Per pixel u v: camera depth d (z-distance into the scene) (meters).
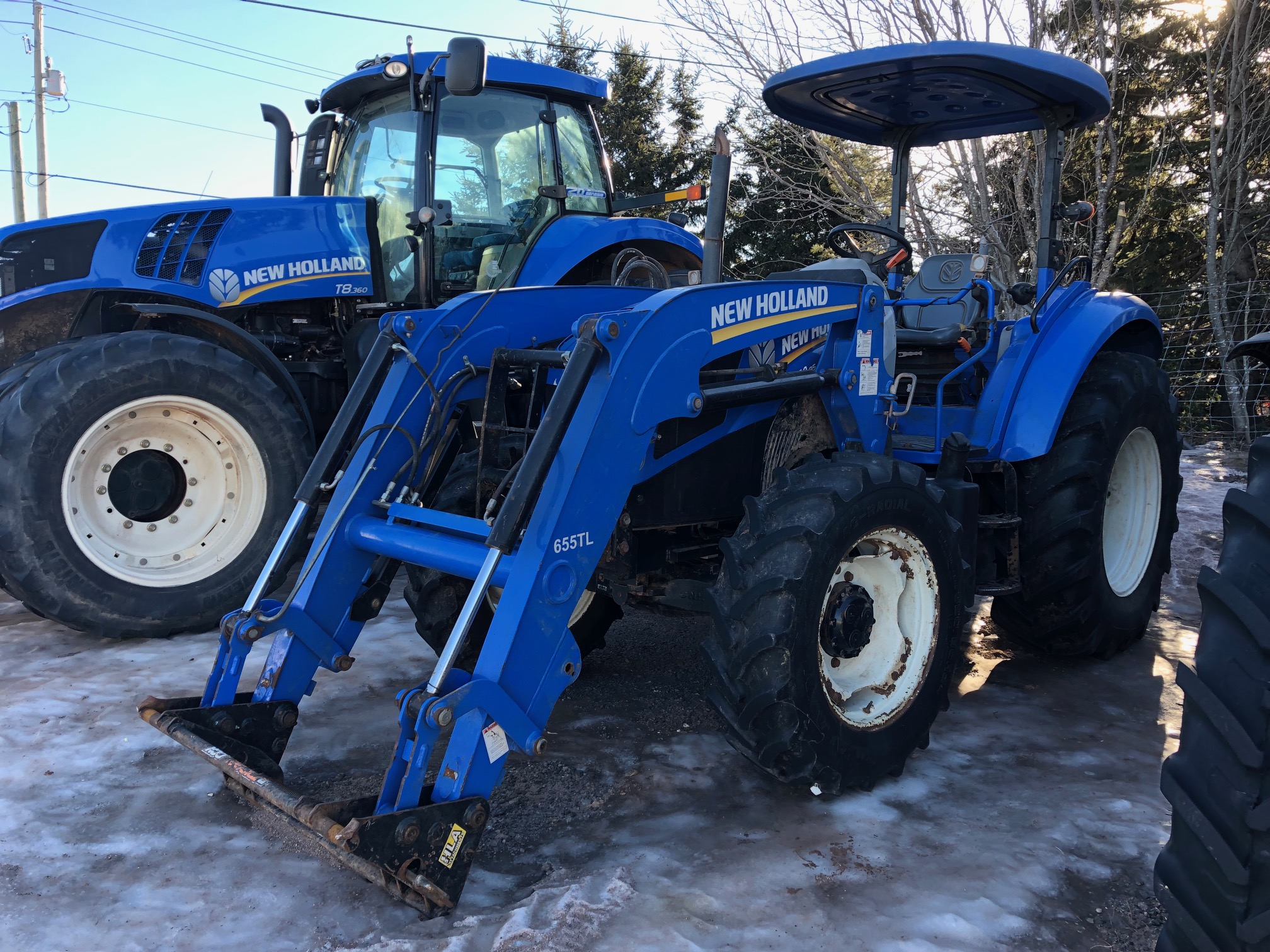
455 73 3.74
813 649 2.41
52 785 2.59
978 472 3.41
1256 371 10.27
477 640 3.18
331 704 3.22
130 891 2.08
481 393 2.90
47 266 4.39
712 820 2.45
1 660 3.66
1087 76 3.31
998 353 3.83
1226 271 11.23
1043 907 2.06
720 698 2.48
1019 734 3.08
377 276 4.98
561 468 2.21
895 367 3.39
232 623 2.49
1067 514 3.47
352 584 2.65
